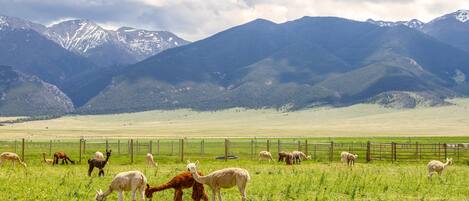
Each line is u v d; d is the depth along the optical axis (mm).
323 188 31453
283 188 31016
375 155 64938
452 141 123250
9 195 27109
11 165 51781
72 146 102312
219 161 63000
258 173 41875
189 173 25531
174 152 82312
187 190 29031
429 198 28703
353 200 27578
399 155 64312
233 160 65125
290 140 132750
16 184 31375
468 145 72375
